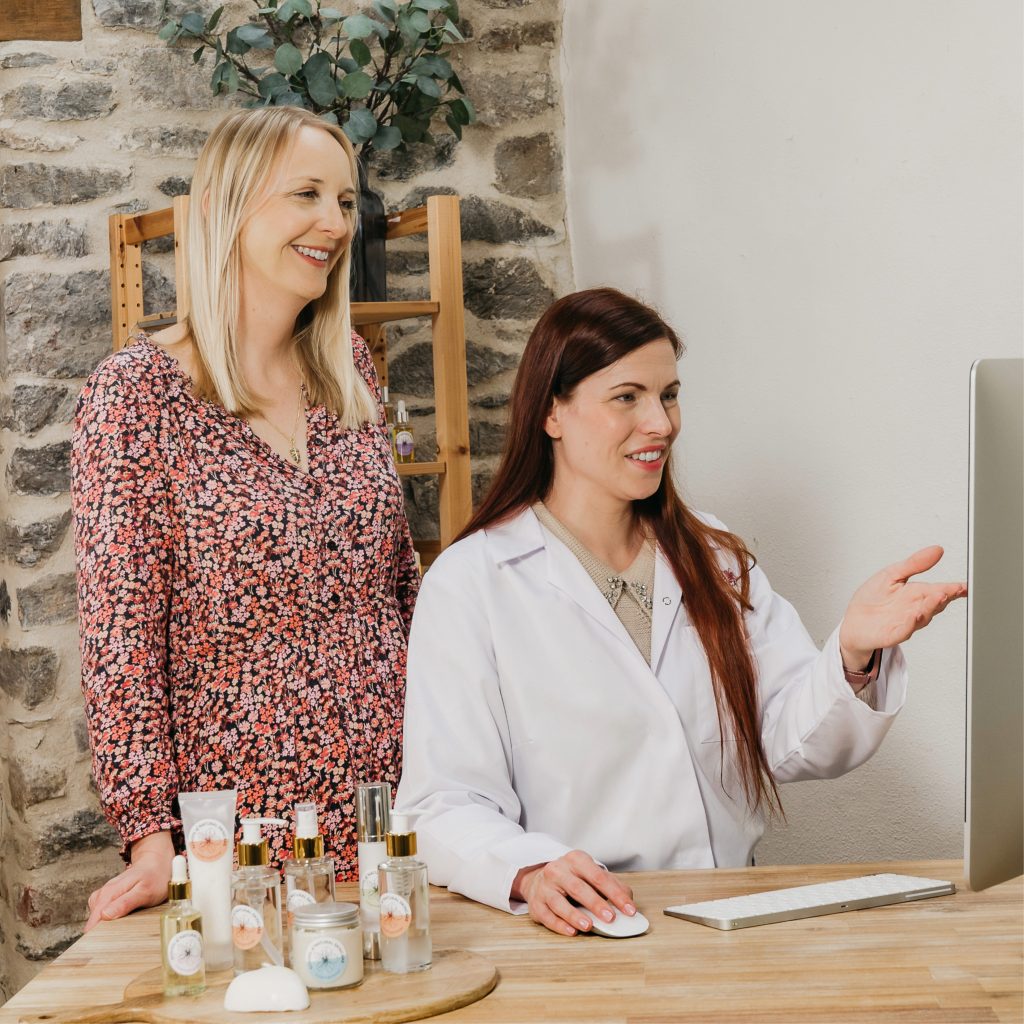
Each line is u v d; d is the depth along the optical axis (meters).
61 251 2.95
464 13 3.22
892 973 1.10
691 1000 1.05
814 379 2.32
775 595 1.79
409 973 1.12
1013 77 1.85
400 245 3.19
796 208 2.35
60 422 2.95
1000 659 1.07
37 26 2.92
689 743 1.61
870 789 2.22
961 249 1.96
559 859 1.30
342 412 1.91
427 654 1.58
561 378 1.62
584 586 1.61
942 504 2.02
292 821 1.69
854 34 2.17
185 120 3.04
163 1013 1.05
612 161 3.05
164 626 1.67
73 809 2.96
